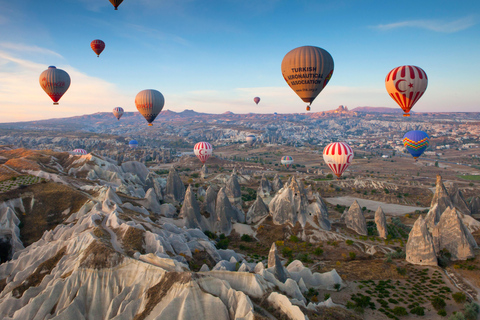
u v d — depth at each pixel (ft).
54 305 144.56
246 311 127.75
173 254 177.58
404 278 188.03
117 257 155.43
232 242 268.41
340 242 255.09
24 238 235.61
